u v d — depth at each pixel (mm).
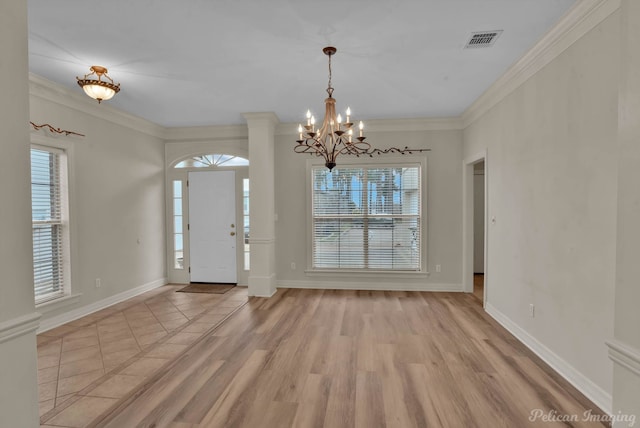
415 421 2057
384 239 5316
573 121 2432
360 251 5371
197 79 3500
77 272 4016
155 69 3242
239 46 2797
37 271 3654
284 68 3236
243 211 5660
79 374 2648
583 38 2312
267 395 2344
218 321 3859
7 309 1195
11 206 1210
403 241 5285
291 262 5457
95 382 2525
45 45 2762
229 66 3186
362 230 5359
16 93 1229
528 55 2920
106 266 4477
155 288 5461
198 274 5797
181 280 5828
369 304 4500
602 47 2135
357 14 2350
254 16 2363
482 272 6656
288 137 5402
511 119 3418
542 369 2684
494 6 2262
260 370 2697
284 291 5238
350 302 4602
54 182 3826
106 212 4484
